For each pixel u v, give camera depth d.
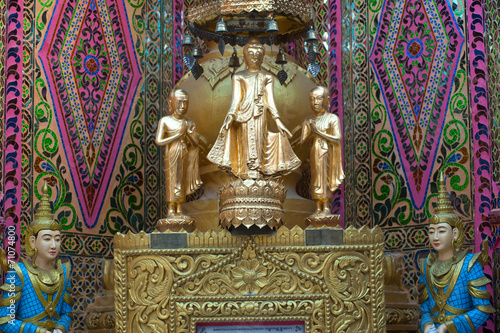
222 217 6.01
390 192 7.57
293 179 6.81
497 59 7.08
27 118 7.06
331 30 8.08
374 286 6.01
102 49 7.70
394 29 7.81
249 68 6.39
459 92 7.29
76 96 7.45
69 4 7.52
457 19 7.43
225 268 6.02
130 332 5.99
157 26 8.08
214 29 6.82
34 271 6.10
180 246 6.04
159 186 7.82
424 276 6.31
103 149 7.54
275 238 6.04
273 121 6.64
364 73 7.88
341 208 7.70
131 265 6.05
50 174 7.14
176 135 6.33
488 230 6.87
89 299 7.19
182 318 5.98
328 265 6.01
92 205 7.38
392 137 7.64
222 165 6.11
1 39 6.96
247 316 5.97
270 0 6.32
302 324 5.98
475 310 6.02
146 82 7.93
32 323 6.02
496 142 6.96
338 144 6.34
